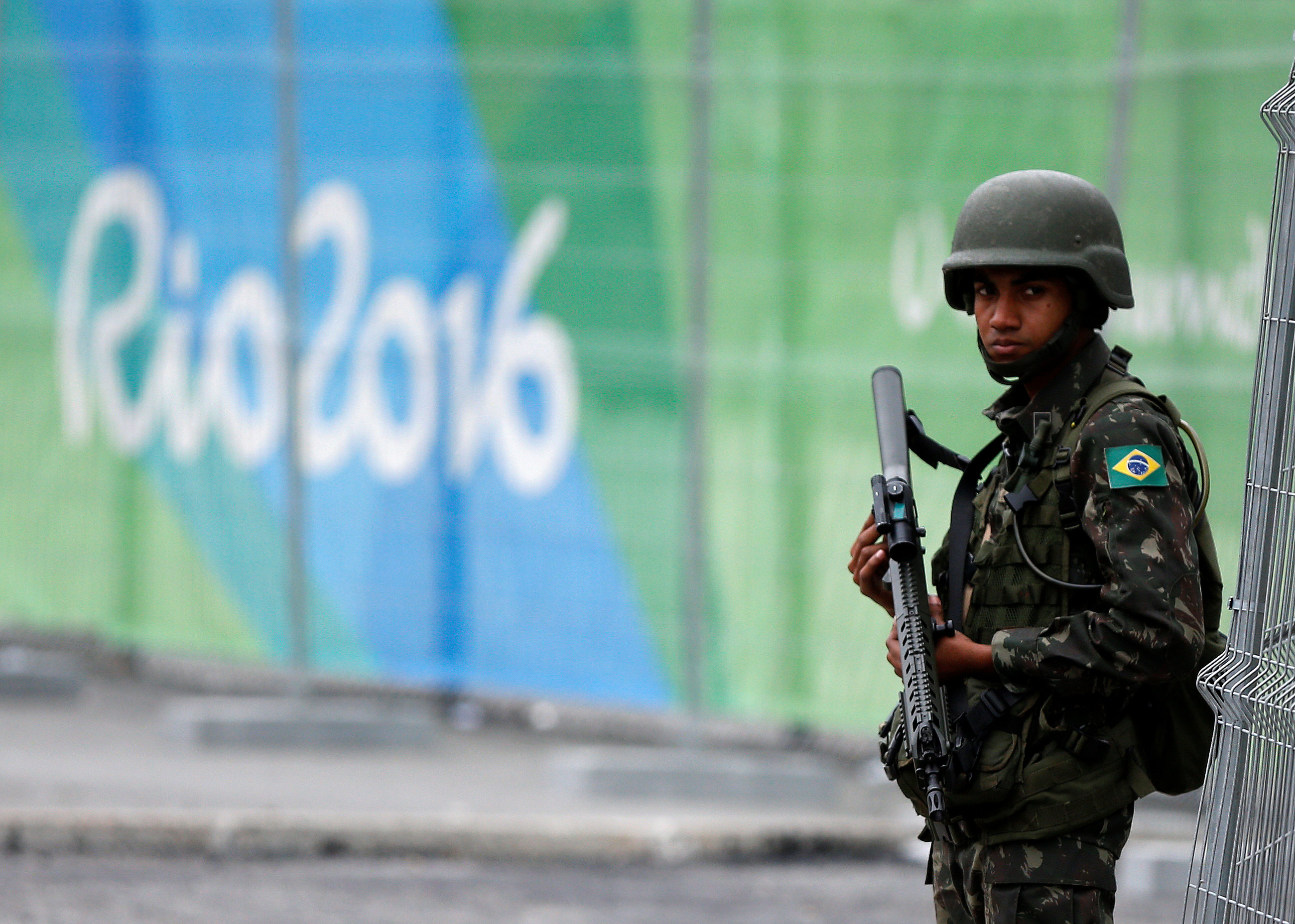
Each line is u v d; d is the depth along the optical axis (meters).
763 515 29.75
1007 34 27.61
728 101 29.78
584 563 31.08
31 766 29.53
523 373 31.38
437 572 32.19
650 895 23.83
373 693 38.84
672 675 30.47
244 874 23.77
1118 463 11.38
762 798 30.53
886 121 28.67
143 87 34.03
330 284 32.66
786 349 29.53
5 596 35.94
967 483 12.55
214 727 33.03
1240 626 11.78
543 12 30.92
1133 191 26.03
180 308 34.03
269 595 33.50
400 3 31.80
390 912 21.89
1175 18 25.56
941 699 11.65
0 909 20.55
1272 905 11.50
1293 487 11.77
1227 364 24.66
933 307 28.36
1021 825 11.66
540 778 31.66
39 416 35.53
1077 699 11.59
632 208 30.52
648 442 30.50
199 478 34.03
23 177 35.25
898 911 23.17
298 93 32.50
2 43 35.12
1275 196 11.91
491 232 31.55
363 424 32.56
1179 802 28.17
